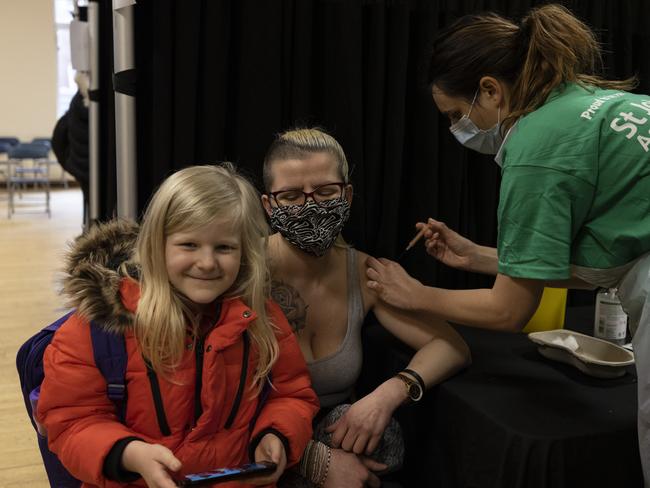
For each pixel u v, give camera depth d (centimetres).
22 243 567
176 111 173
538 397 138
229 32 177
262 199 147
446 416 143
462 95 131
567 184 115
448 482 143
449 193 201
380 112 190
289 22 180
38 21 952
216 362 118
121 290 119
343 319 156
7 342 320
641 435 120
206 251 117
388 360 169
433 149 196
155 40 169
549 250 116
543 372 153
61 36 998
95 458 109
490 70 126
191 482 105
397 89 191
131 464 108
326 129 188
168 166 174
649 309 116
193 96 173
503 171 123
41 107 977
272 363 126
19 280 439
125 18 161
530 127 119
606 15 212
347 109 186
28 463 207
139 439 112
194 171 121
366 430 138
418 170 198
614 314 176
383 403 141
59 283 123
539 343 162
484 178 205
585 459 122
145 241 118
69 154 206
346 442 139
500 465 124
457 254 169
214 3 172
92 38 178
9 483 195
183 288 118
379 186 196
